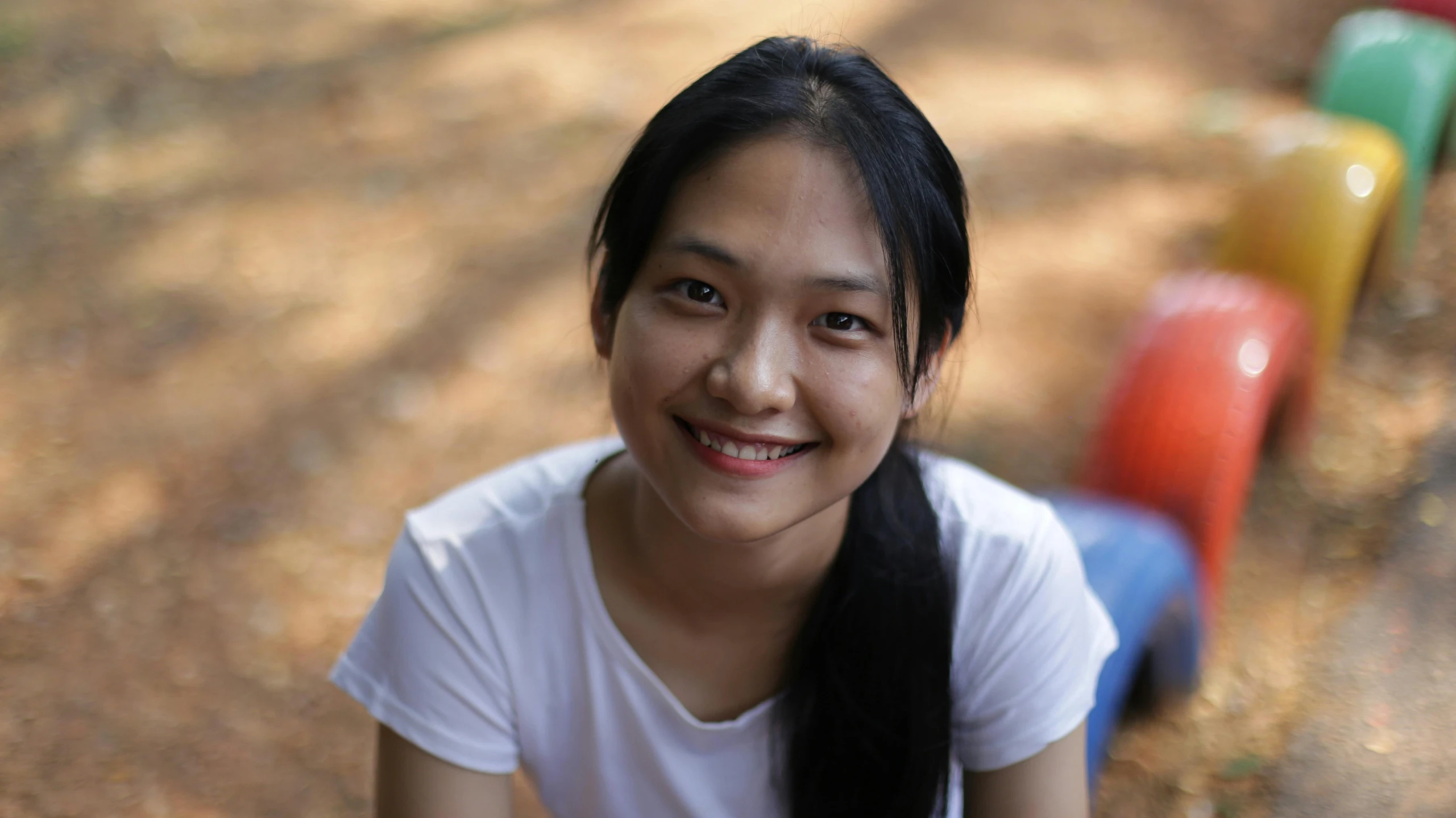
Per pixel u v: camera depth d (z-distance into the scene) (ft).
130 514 10.84
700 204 3.19
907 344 3.34
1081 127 16.53
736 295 3.21
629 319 3.36
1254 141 15.98
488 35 20.13
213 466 11.37
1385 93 12.98
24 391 12.44
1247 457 7.82
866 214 3.17
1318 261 9.92
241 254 14.64
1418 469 9.98
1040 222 14.37
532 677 4.14
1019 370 11.88
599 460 4.25
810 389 3.25
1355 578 9.05
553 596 4.08
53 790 8.30
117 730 8.78
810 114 3.15
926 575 4.04
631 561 4.05
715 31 19.86
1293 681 8.26
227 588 10.05
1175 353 8.11
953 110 17.04
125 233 15.10
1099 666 4.54
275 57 19.42
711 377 3.23
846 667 4.07
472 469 11.21
